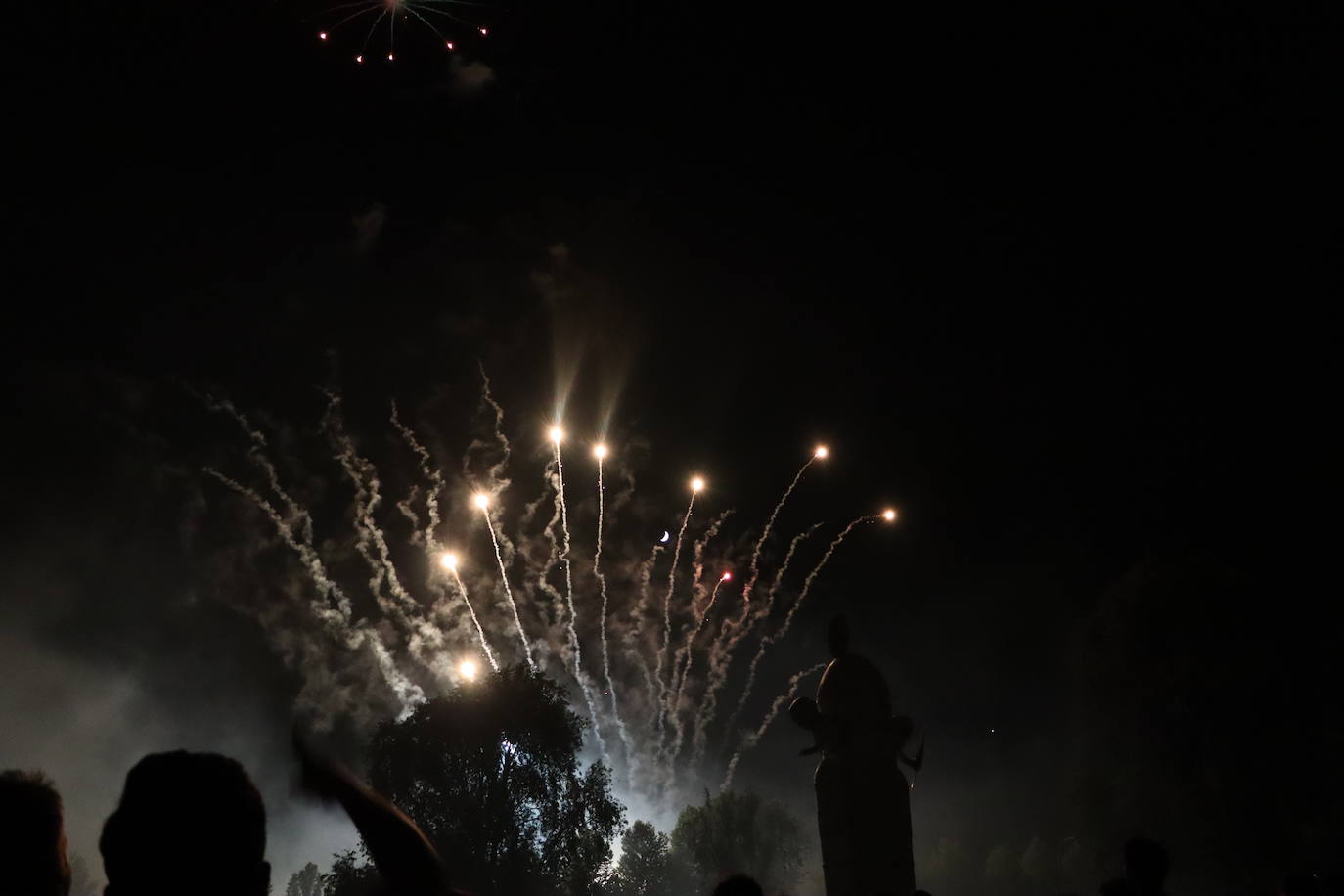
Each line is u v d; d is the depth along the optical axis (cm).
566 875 3350
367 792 247
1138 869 831
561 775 3422
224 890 247
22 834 335
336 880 3133
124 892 246
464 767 3300
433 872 242
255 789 263
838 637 1920
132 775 259
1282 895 1016
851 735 1850
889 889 1786
